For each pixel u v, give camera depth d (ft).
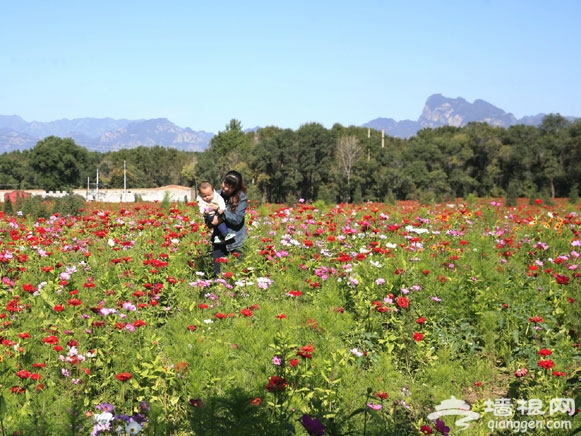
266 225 38.47
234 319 20.17
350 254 28.30
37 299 20.74
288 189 309.01
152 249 30.71
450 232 34.50
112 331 16.97
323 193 126.52
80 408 12.69
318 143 294.05
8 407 12.88
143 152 447.42
